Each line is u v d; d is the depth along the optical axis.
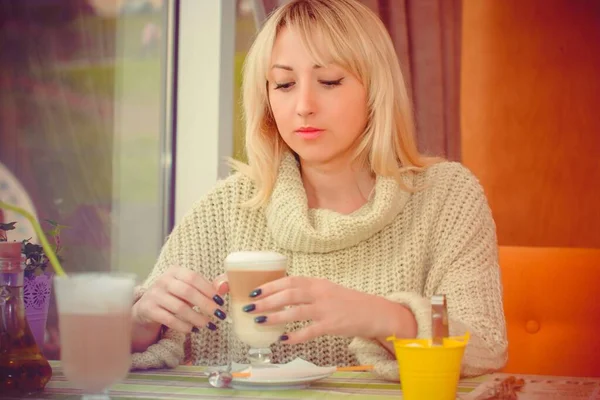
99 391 0.87
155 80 2.75
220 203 1.59
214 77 2.60
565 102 2.91
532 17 2.92
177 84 2.64
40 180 3.00
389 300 1.17
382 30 1.45
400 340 0.91
